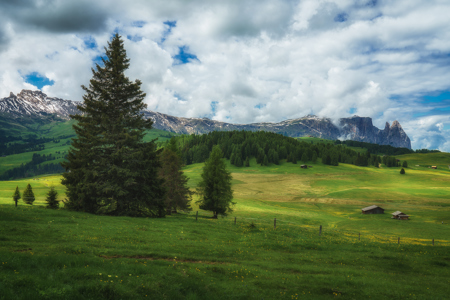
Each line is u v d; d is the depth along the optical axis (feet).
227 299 39.73
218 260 64.28
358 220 247.91
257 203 345.10
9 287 30.12
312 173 645.51
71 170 131.34
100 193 126.21
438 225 223.30
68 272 38.29
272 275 55.16
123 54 149.48
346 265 73.61
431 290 55.16
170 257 60.95
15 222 77.36
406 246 104.83
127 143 134.10
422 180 588.09
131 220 110.01
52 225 80.64
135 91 147.02
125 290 35.24
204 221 140.26
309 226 185.16
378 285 54.75
